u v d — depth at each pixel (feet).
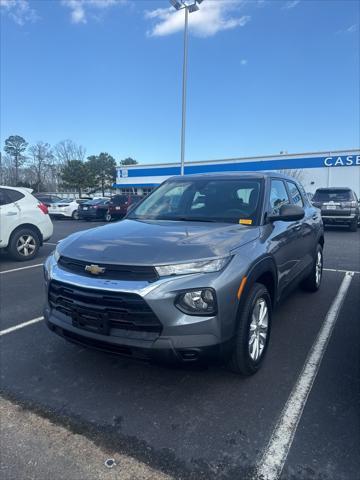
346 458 6.81
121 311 7.79
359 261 25.46
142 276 7.79
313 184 96.78
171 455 6.98
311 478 6.38
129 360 8.12
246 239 9.43
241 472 6.55
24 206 25.95
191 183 13.29
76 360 10.85
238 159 108.88
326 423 7.78
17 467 6.76
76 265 8.69
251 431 7.59
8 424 8.01
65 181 182.09
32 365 10.58
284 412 8.18
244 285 8.43
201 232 9.47
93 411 8.39
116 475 6.54
